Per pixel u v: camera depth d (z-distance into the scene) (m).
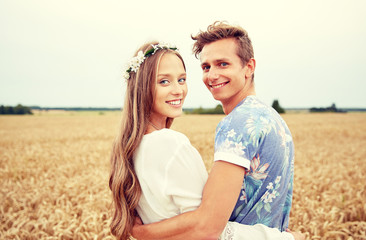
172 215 1.13
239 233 1.09
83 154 10.23
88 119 40.66
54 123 32.50
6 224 3.99
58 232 3.61
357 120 31.50
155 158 1.16
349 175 6.93
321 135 16.56
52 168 7.89
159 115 1.40
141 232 1.17
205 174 1.19
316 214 3.89
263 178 1.13
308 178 6.02
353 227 3.60
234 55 1.29
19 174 7.29
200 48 1.42
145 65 1.29
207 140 13.82
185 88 1.39
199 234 1.00
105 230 3.54
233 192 1.02
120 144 1.30
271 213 1.20
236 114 1.13
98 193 5.20
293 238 1.20
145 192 1.18
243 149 1.04
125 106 1.36
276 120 1.19
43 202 4.71
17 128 25.62
